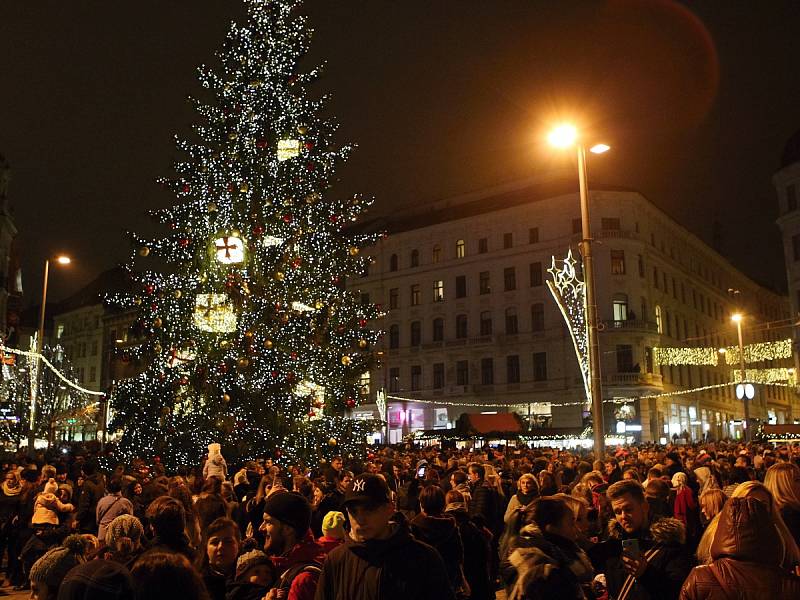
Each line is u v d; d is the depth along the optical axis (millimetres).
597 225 62000
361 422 28281
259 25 25594
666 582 4859
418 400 68438
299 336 24609
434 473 14055
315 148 24875
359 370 26531
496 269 67000
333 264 26359
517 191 69250
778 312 107000
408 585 3875
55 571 5055
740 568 3561
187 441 23812
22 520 13289
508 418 39562
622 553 5605
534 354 63688
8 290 55250
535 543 4859
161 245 24406
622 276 61094
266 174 24641
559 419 60969
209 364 23688
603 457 16578
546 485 12523
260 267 24219
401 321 72062
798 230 58188
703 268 79812
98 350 90875
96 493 12477
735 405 83188
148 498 9742
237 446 23781
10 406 46094
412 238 72750
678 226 71125
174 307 23969
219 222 23828
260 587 5012
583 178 18141
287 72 25719
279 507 5211
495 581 10820
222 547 5488
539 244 64688
